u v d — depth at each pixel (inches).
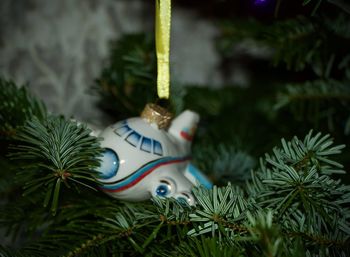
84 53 19.6
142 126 12.0
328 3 13.8
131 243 11.1
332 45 14.5
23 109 13.4
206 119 18.6
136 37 17.5
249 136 17.9
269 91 19.8
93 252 11.2
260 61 21.1
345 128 15.5
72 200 13.0
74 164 11.2
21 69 19.3
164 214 11.0
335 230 11.1
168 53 11.8
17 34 19.2
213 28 21.1
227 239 10.6
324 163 11.9
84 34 19.6
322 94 15.8
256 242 9.6
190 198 11.5
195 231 10.9
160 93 12.0
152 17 20.1
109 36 19.8
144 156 11.6
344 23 14.5
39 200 13.3
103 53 19.7
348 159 15.0
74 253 11.2
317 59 15.0
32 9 19.2
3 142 13.4
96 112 19.2
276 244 8.9
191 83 20.5
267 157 11.6
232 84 21.8
